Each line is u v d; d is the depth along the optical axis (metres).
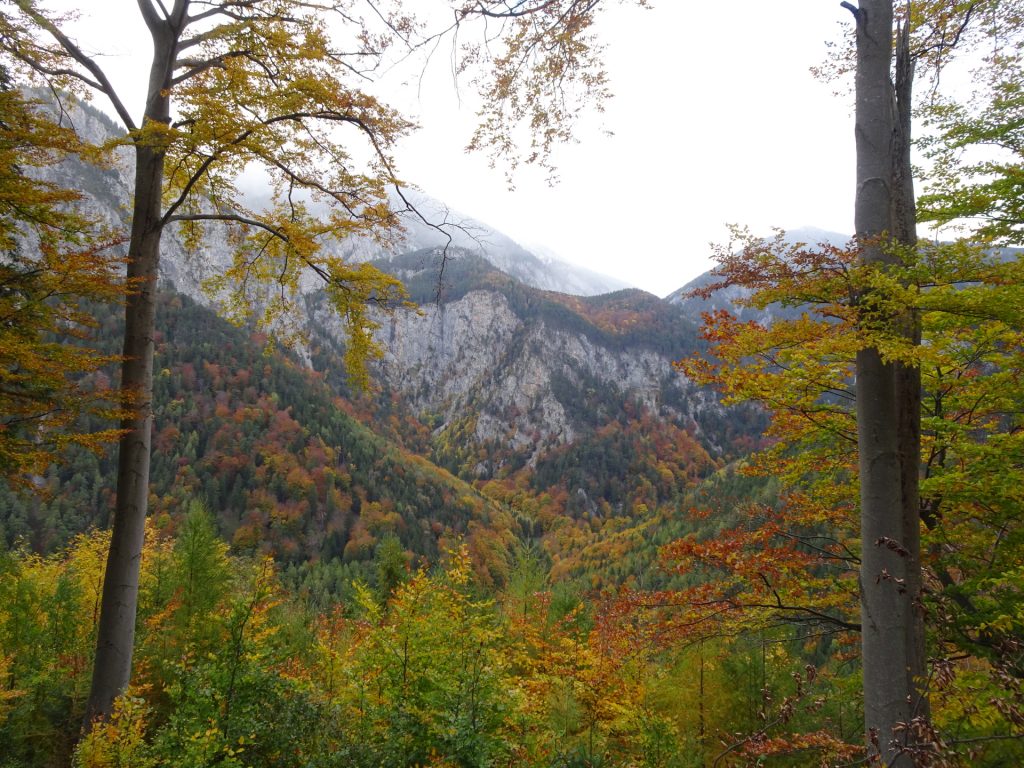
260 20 6.64
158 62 6.63
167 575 10.22
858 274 4.27
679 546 6.32
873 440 4.29
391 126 6.60
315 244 6.73
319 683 6.51
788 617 5.86
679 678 8.29
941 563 6.27
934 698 4.70
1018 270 4.40
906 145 4.63
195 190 7.59
